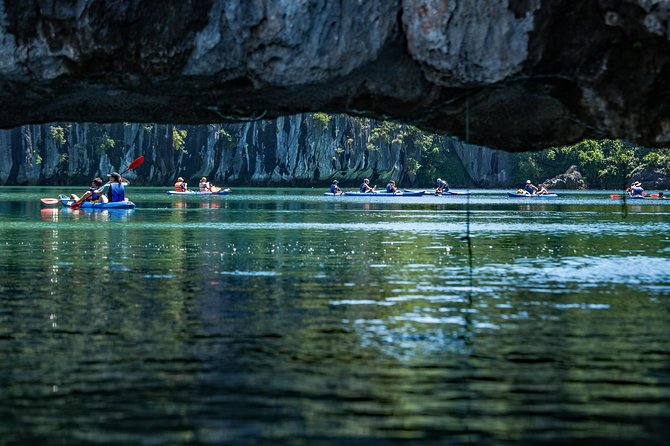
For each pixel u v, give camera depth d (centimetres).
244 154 16862
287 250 2883
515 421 991
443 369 1209
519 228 4097
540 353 1306
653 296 1864
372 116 2242
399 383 1138
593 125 2123
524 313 1645
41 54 1970
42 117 2288
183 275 2203
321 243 3172
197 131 16925
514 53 1955
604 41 1955
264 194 10306
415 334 1442
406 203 7419
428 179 17762
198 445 914
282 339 1398
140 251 2833
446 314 1631
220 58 1956
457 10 1934
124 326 1502
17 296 1841
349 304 1744
